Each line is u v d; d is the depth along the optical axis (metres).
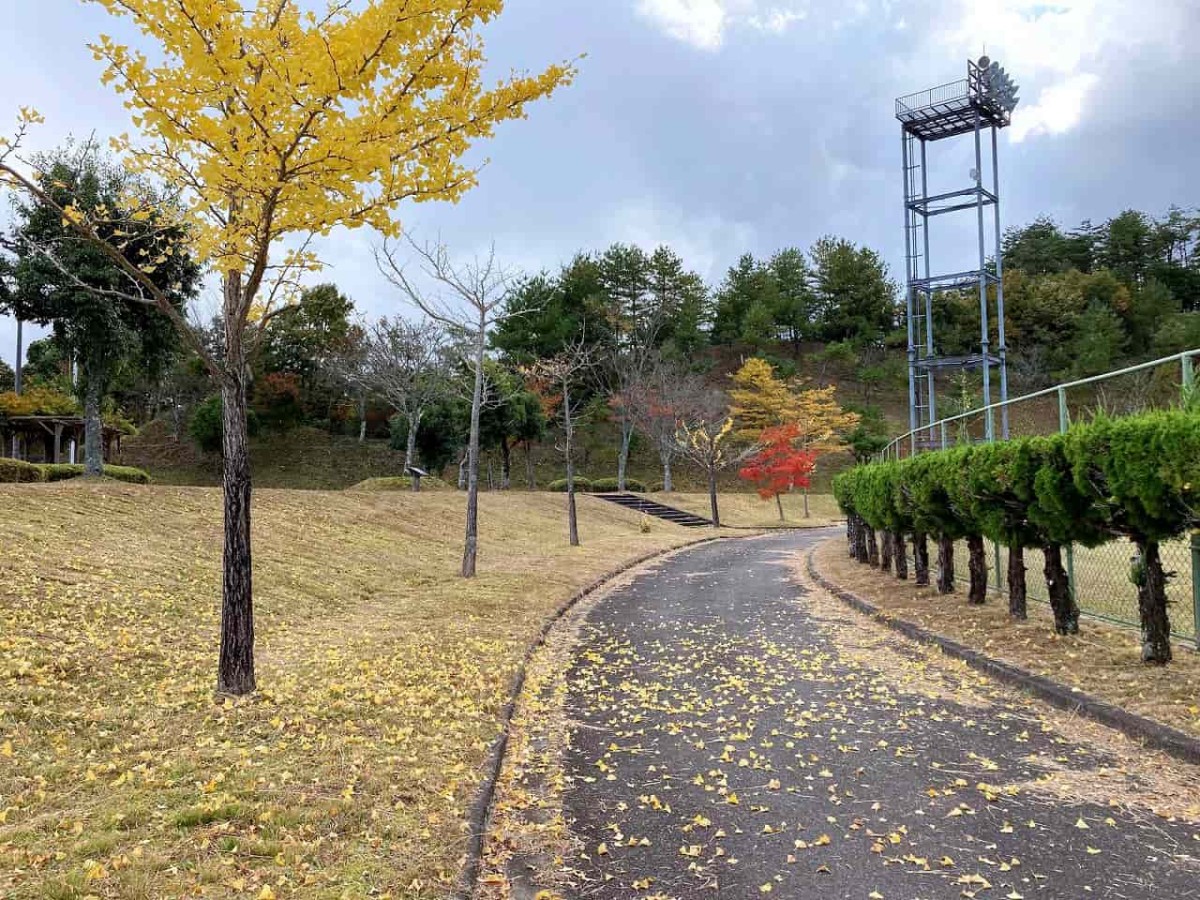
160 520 12.30
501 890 3.02
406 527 17.72
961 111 24.47
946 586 10.22
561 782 4.24
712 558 19.06
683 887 3.00
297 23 4.53
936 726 4.98
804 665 7.02
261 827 3.32
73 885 2.72
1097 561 11.19
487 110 5.21
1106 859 3.09
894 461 11.95
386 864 3.05
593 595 12.66
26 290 17.25
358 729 4.87
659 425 40.84
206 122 4.49
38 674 5.30
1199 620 6.02
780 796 3.90
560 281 52.53
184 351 30.94
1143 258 67.62
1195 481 4.74
